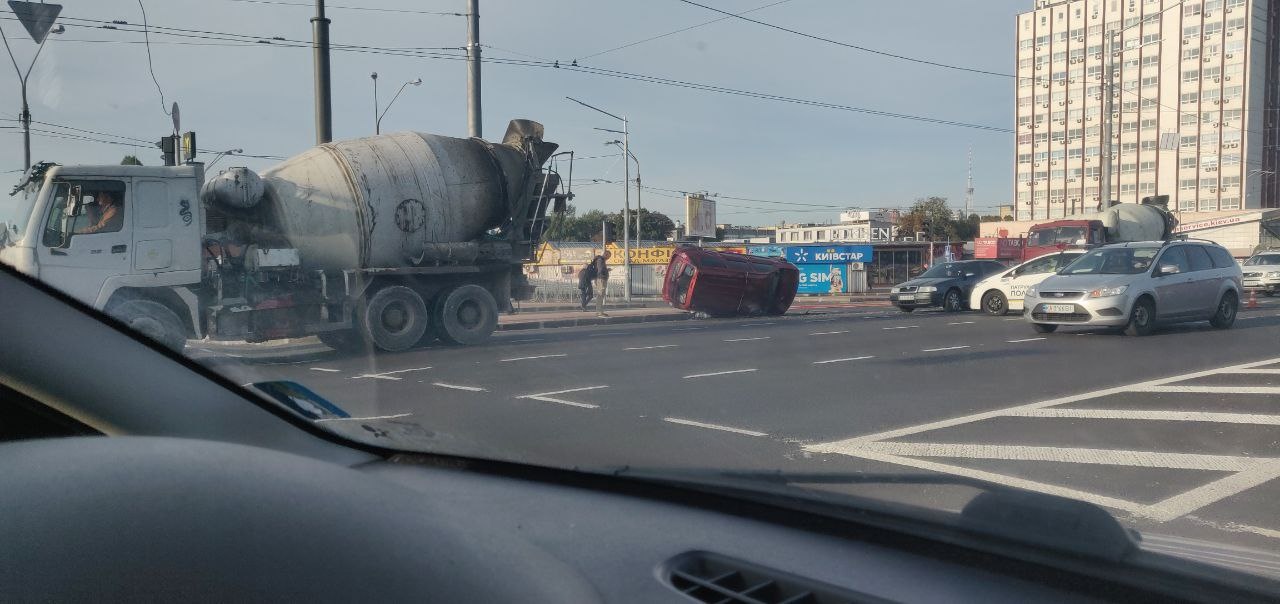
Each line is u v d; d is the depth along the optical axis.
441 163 15.36
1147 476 4.26
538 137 17.02
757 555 2.13
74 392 2.84
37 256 9.95
